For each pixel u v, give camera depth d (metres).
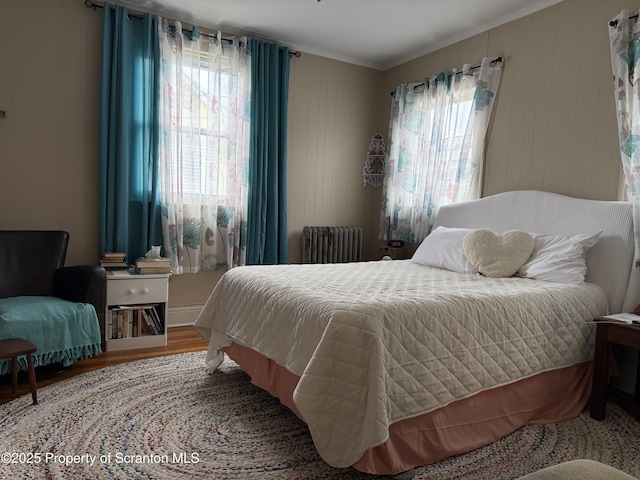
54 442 1.97
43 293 3.03
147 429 2.12
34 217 3.45
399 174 4.57
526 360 2.19
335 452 1.69
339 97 4.75
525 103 3.46
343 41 4.30
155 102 3.67
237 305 2.58
